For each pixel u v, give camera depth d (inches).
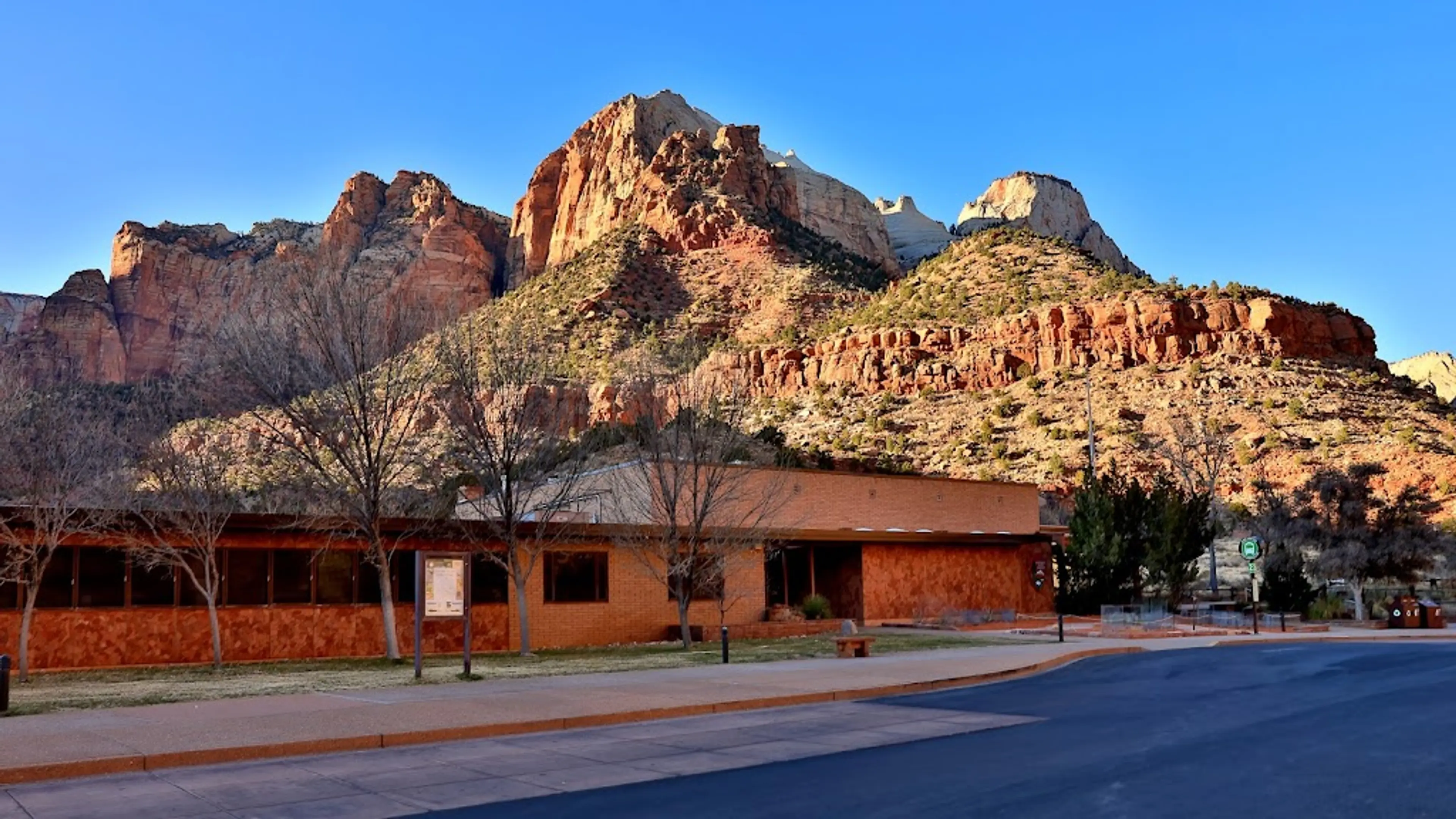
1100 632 1246.3
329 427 916.0
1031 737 478.3
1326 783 363.3
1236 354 3663.9
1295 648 1034.7
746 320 4960.6
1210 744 447.8
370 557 930.7
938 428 3553.2
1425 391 3595.0
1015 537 1574.8
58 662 838.5
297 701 605.0
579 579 1132.5
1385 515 1622.8
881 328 4210.1
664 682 698.2
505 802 358.0
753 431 3363.7
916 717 553.6
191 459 925.8
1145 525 1632.6
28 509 784.3
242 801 365.1
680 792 369.4
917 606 1457.9
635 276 5246.1
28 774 405.1
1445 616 1518.2
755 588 1280.8
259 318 934.4
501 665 855.1
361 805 356.5
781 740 485.1
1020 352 3895.2
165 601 896.3
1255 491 2637.8
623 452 1332.4
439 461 1094.4
